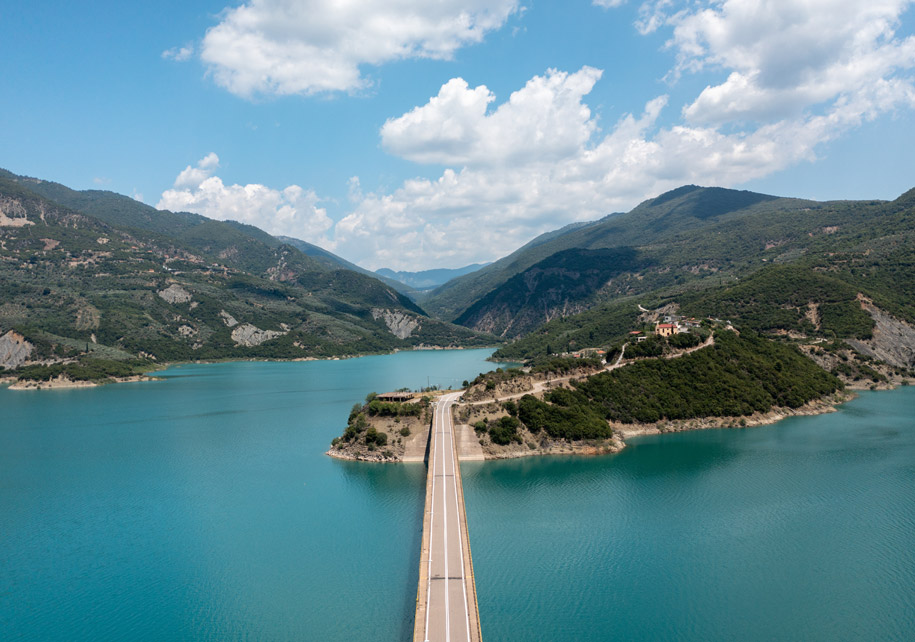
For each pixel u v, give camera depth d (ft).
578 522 393.91
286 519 409.49
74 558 354.95
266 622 282.36
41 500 457.27
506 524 391.86
